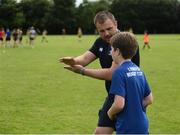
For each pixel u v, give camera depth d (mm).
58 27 142125
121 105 6223
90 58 7688
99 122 7184
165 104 15086
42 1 139000
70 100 15742
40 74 23969
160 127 11789
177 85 19766
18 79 21719
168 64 30688
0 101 15492
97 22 7156
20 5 137125
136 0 148000
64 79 21766
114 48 6492
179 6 147250
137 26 148625
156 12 147750
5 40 57625
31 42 56656
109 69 6969
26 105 14758
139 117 6387
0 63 30922
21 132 11109
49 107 14422
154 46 59031
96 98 16203
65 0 141250
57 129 11461
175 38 95625
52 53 42688
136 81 6418
